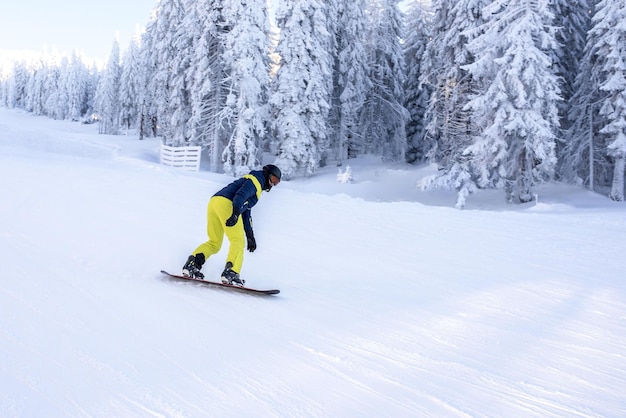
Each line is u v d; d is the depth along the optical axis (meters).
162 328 3.23
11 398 2.20
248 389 2.51
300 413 2.31
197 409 2.27
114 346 2.86
